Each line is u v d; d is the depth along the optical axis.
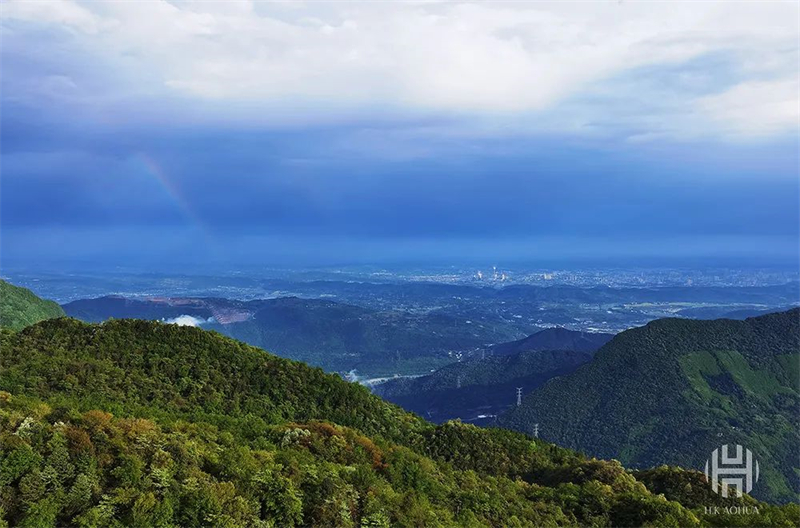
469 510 40.22
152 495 28.06
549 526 41.62
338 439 45.66
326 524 31.95
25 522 25.39
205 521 28.55
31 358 54.16
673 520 42.16
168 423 40.06
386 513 34.22
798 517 44.69
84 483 27.50
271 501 31.59
